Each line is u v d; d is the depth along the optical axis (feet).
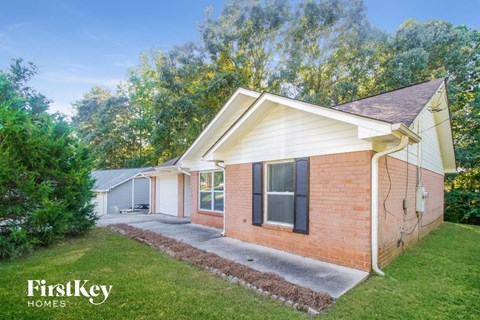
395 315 11.08
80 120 97.40
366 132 14.84
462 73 54.90
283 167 21.71
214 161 27.48
